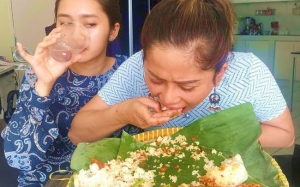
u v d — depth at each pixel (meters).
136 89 0.93
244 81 0.85
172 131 0.85
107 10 0.98
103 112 0.84
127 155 0.79
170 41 0.59
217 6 0.65
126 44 1.93
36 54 0.82
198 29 0.59
